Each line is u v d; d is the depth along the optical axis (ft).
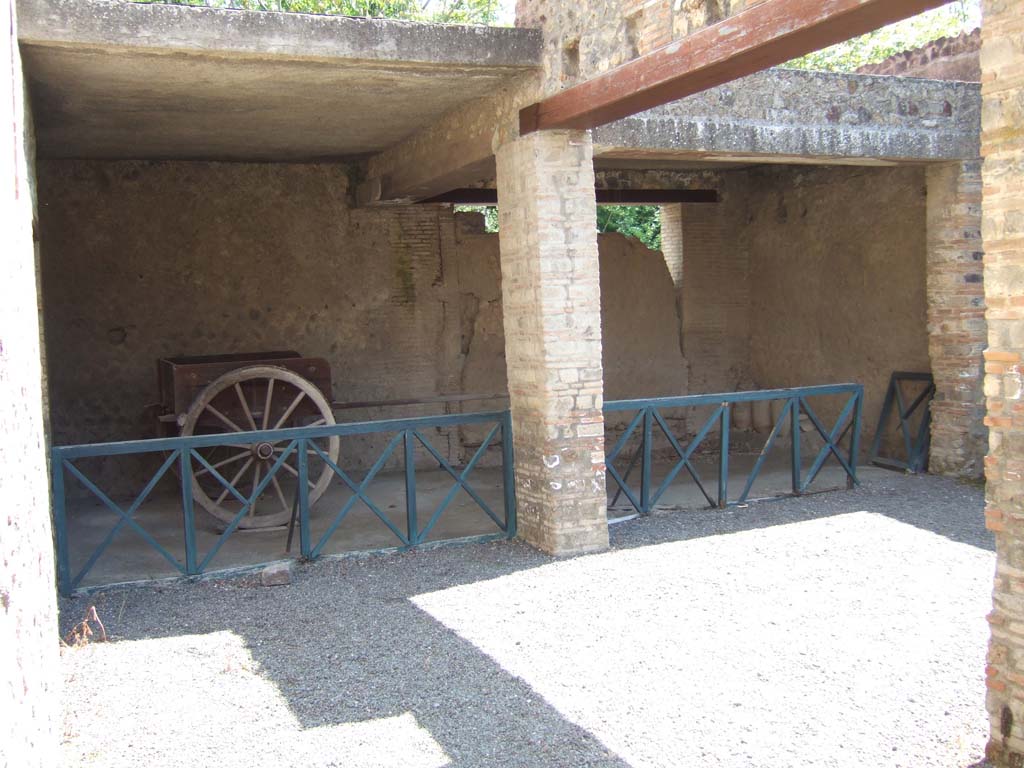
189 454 20.24
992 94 10.68
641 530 23.22
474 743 12.47
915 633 15.83
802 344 35.12
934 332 28.76
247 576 20.40
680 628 16.42
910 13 12.91
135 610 18.39
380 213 32.89
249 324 31.45
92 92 20.57
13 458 9.06
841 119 25.96
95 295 29.71
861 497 26.43
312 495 25.11
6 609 7.50
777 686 13.89
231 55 18.10
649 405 24.49
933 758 11.62
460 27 19.35
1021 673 10.94
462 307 34.40
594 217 20.93
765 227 36.55
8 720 6.93
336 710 13.62
